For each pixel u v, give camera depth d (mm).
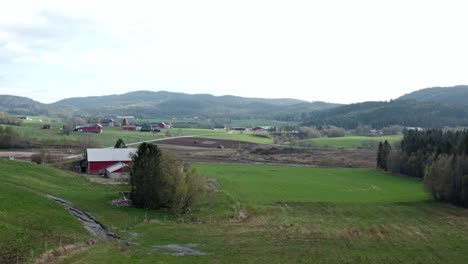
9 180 68125
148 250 47062
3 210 48406
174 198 69062
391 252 51938
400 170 132375
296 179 115562
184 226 60344
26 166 85688
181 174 70375
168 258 44531
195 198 71625
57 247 42875
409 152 133000
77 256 41688
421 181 118625
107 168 103750
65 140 174375
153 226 58031
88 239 48031
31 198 56781
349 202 86250
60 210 56312
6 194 54562
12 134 161375
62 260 40062
